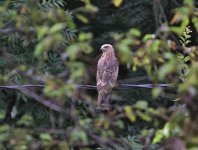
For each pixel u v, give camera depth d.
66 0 25.34
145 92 24.31
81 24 26.62
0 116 10.39
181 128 8.49
